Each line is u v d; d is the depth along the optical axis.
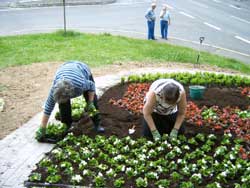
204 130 6.78
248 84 9.53
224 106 7.97
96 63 11.90
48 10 25.44
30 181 5.31
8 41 14.90
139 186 5.15
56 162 5.78
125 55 13.14
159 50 14.40
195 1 31.56
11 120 7.39
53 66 11.41
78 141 6.30
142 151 5.93
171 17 24.11
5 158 5.92
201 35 19.64
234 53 16.53
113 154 5.92
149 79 9.53
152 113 6.31
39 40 15.17
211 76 9.88
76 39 15.55
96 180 5.20
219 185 5.13
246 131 6.86
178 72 10.28
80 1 28.61
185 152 6.02
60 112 6.57
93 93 6.33
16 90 9.23
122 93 8.64
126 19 22.75
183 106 6.02
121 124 6.97
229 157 5.83
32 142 6.43
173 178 5.32
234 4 31.19
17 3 27.64
